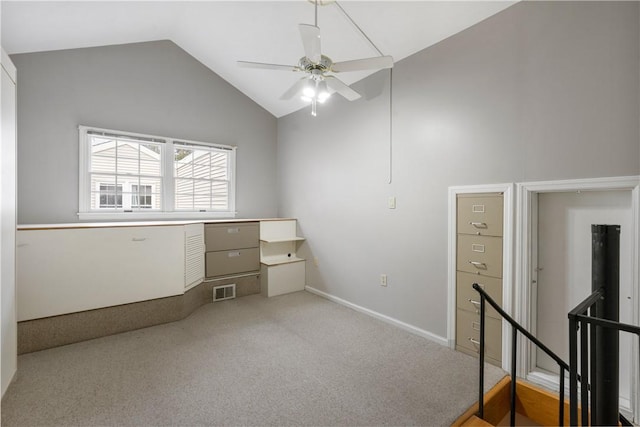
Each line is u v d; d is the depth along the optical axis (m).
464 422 1.74
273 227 4.39
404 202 3.02
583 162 1.93
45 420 1.69
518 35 2.21
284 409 1.81
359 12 2.62
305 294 4.22
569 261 2.15
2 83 1.84
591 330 1.19
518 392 2.14
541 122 2.11
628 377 1.89
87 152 3.44
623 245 1.92
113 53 3.59
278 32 3.22
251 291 4.19
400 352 2.55
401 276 3.06
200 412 1.78
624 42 1.78
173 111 4.03
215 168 4.47
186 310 3.36
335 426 1.68
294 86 2.50
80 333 2.70
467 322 2.53
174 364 2.32
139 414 1.75
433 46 2.75
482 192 2.41
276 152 5.03
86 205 3.44
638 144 1.74
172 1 3.08
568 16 1.99
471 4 2.30
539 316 2.29
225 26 3.40
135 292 2.96
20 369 2.22
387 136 3.18
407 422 1.72
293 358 2.43
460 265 2.57
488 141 2.38
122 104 3.65
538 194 2.26
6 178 1.91
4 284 1.90
